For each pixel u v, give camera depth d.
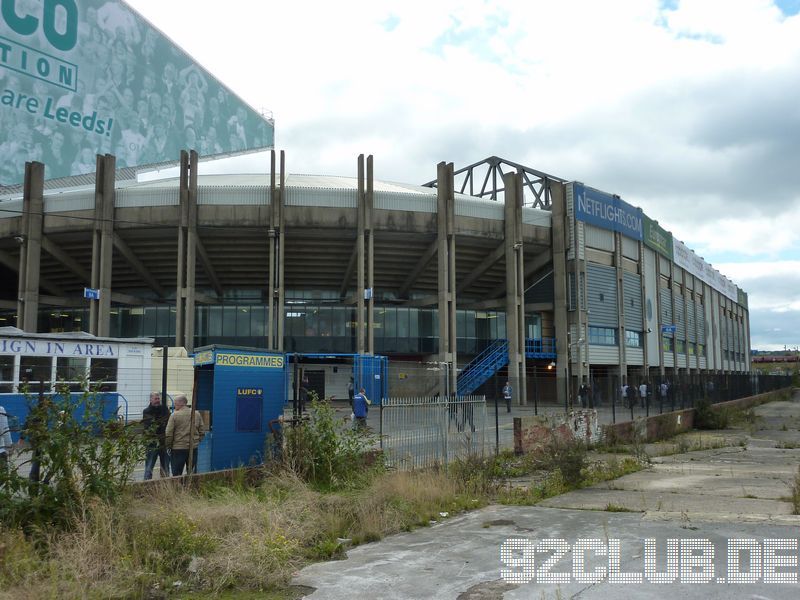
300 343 45.28
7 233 41.97
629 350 56.03
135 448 8.48
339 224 41.25
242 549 7.05
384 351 47.16
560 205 50.19
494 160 61.09
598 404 38.25
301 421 12.30
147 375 18.42
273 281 39.56
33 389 14.99
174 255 43.75
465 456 13.91
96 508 7.36
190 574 6.72
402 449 13.41
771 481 13.66
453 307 43.16
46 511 7.42
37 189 41.28
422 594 6.23
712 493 11.98
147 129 56.47
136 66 55.47
